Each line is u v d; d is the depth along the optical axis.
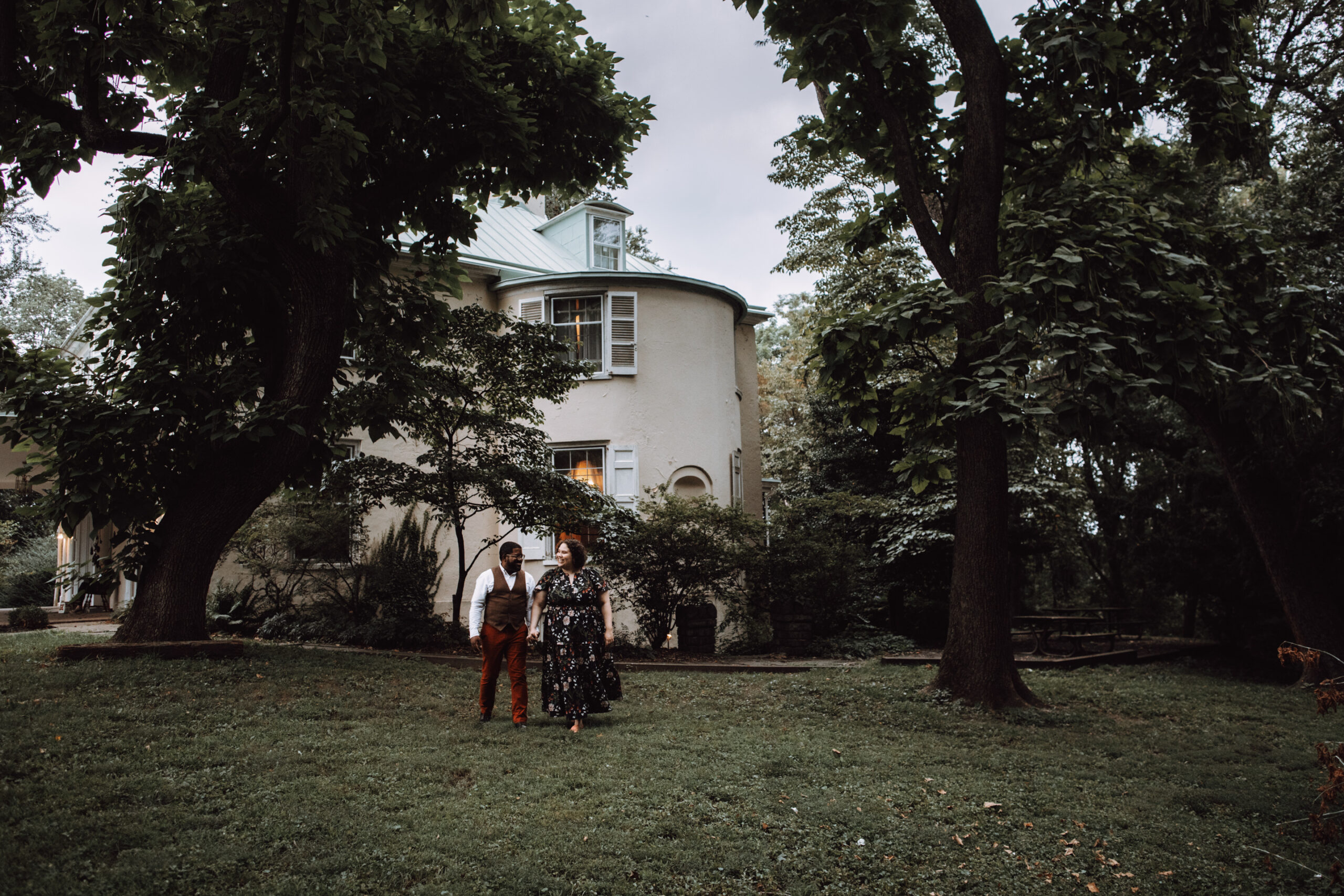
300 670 9.07
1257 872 5.19
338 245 9.95
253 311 10.74
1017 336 8.68
